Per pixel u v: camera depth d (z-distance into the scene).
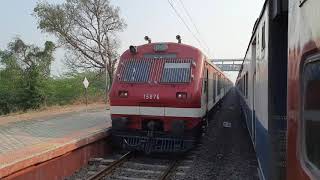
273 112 5.38
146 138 10.99
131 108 11.03
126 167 10.09
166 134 10.83
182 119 10.62
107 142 12.15
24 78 29.70
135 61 11.52
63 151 9.17
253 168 9.90
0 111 28.11
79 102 31.98
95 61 37.00
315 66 2.65
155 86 10.88
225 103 32.38
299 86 3.12
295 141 3.26
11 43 33.47
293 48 3.41
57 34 36.09
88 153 10.71
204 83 11.64
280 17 4.99
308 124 2.87
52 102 31.27
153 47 11.55
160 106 10.74
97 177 8.77
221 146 13.04
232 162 10.62
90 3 36.00
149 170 9.76
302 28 3.03
